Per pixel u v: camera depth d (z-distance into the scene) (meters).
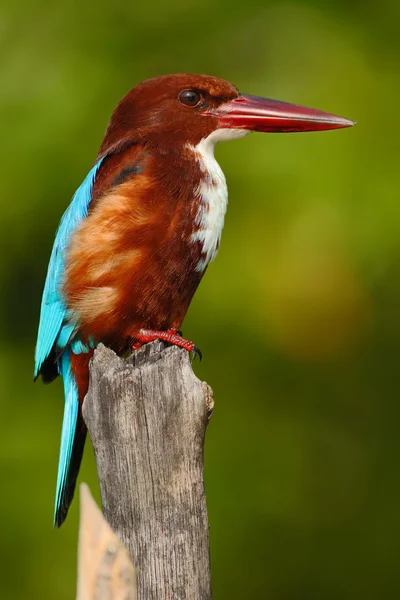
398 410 11.91
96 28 11.73
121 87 11.40
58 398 11.36
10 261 11.53
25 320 11.88
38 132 11.15
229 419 11.28
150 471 5.84
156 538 5.83
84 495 4.46
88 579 4.44
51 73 11.50
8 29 11.80
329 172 10.65
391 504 11.77
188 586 5.80
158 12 11.83
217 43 11.70
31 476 10.84
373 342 11.68
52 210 11.16
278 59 11.42
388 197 10.63
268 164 10.75
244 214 10.82
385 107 11.09
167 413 5.83
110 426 5.89
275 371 11.41
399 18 11.83
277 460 11.27
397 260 10.80
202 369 11.30
